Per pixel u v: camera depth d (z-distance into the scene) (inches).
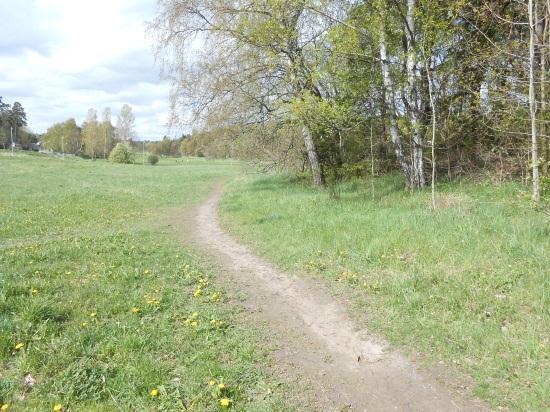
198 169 1982.0
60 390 146.0
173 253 346.9
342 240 329.7
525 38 429.4
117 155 2834.6
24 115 4222.4
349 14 514.9
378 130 637.3
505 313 196.1
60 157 3011.8
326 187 668.7
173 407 139.8
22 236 417.7
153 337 186.1
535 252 247.4
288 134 716.0
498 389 149.1
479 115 492.1
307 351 183.6
